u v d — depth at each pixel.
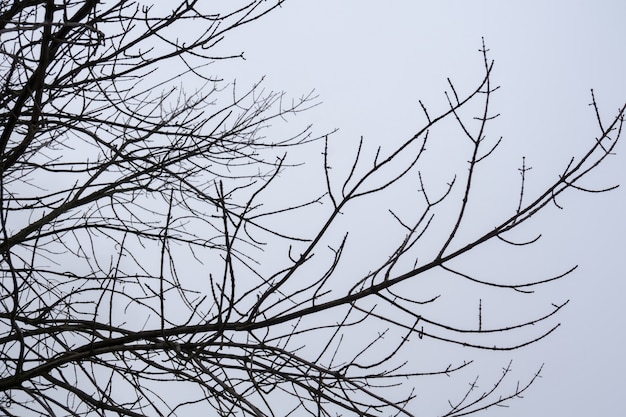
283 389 3.61
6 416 3.72
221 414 3.50
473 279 3.13
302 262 3.26
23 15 4.29
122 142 5.27
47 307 4.41
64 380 3.78
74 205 4.86
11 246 4.41
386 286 3.26
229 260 3.13
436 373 3.54
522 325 3.14
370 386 3.61
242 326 3.52
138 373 3.87
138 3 4.16
